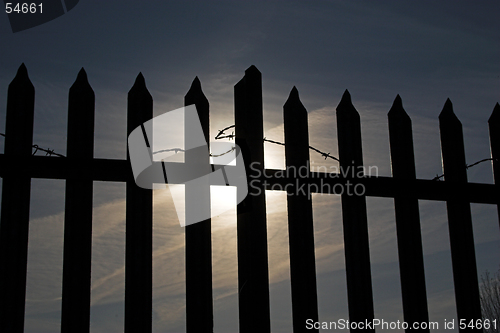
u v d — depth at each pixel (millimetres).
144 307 2578
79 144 2658
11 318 2430
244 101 3002
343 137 3139
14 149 2578
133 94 2783
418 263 3119
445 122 3414
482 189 3266
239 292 2789
